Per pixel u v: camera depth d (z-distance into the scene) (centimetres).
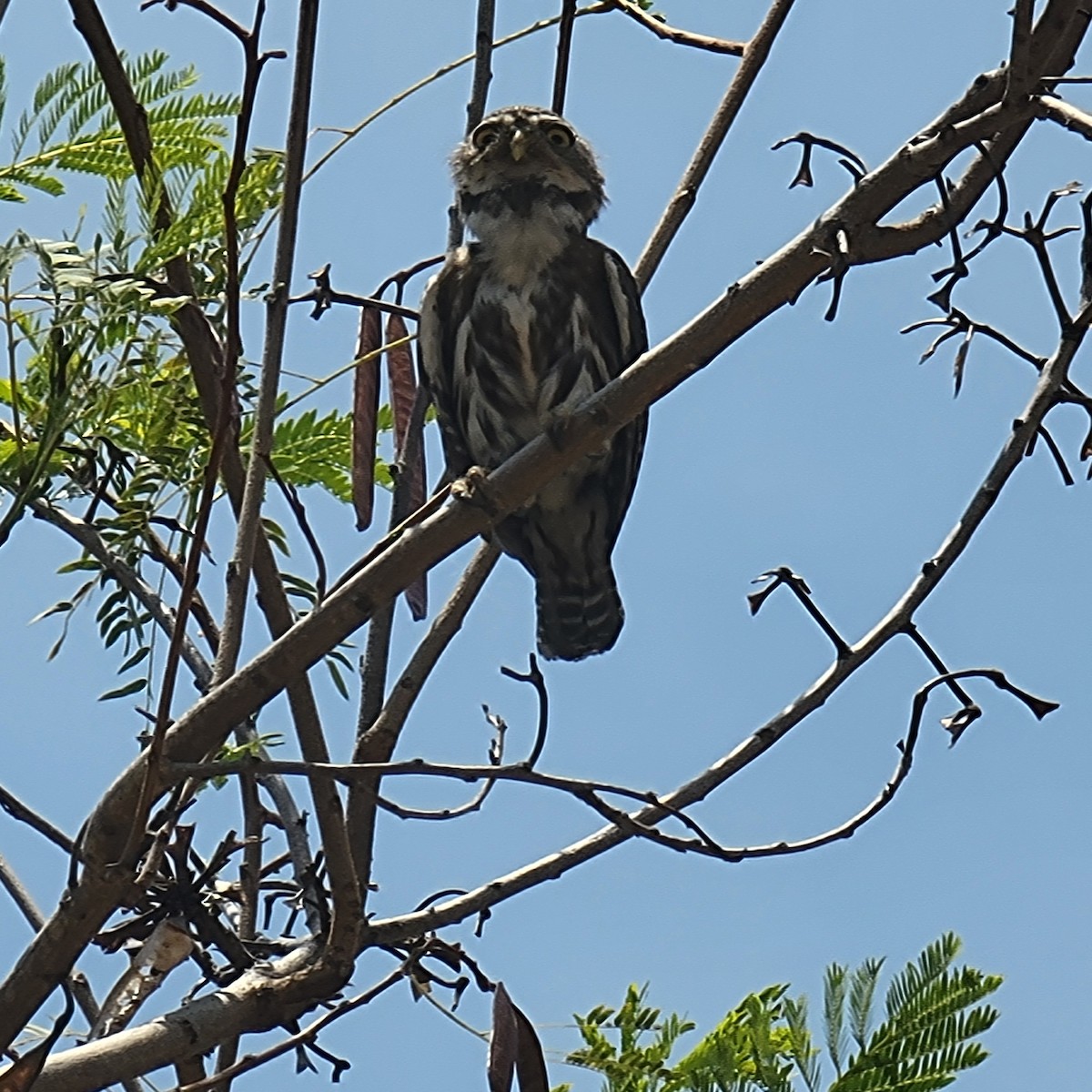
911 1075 698
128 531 870
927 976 714
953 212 811
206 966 826
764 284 809
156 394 862
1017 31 755
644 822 873
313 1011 846
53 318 682
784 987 734
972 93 814
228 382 678
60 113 818
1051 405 898
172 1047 753
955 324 891
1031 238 857
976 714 859
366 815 886
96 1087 732
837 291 778
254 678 774
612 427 841
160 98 844
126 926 828
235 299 667
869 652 875
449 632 945
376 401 948
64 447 848
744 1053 709
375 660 969
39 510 899
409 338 960
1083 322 889
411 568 812
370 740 915
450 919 848
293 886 948
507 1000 782
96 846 750
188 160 838
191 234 721
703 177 1117
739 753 877
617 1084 739
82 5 758
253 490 812
